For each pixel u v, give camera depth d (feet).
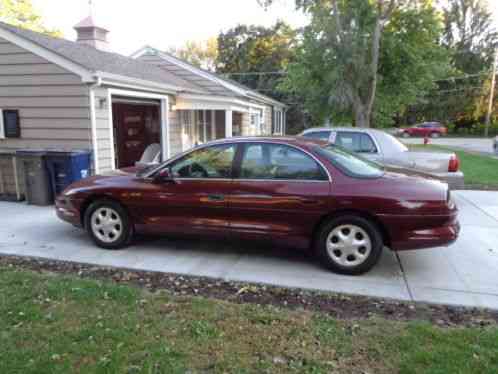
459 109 131.23
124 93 27.73
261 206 13.75
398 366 7.98
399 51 60.90
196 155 14.82
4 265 14.26
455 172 22.15
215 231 14.56
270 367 7.96
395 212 12.53
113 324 9.57
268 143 14.10
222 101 35.53
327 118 66.39
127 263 14.49
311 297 11.69
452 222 12.79
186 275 13.39
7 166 25.96
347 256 13.32
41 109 25.16
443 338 8.98
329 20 53.62
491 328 9.68
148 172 15.55
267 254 15.55
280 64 111.24
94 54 31.42
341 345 8.76
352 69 53.26
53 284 11.96
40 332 9.18
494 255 15.40
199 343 8.81
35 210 23.09
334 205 13.01
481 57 135.95
